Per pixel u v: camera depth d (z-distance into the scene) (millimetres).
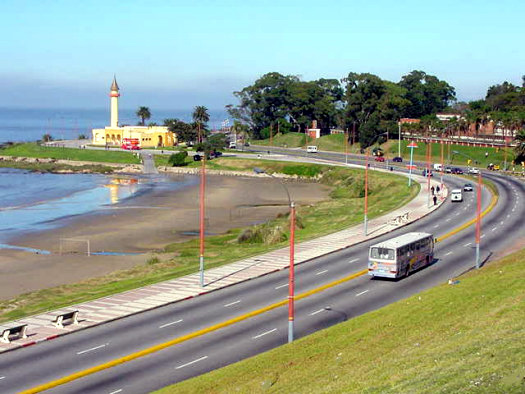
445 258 69375
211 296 58062
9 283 70062
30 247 90250
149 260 78562
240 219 112625
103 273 73938
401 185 134000
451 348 35688
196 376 39281
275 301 55344
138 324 50344
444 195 116188
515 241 75875
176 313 53031
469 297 46844
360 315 49125
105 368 41188
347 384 32906
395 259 59688
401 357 35938
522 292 45281
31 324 50844
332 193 149125
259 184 169000
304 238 84750
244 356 42625
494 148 187875
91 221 111500
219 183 171375
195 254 81250
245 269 67625
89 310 54281
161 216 116125
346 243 79375
